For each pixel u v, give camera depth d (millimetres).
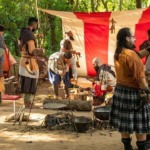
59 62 8773
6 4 17453
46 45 19703
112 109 4715
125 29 4543
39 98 9836
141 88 4441
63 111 7957
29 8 18203
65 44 8930
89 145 5516
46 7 18078
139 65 4426
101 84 8297
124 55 4461
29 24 7570
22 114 6875
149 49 4734
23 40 7539
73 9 19062
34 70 7668
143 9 10273
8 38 18094
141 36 10992
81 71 11844
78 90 9242
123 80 4566
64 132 6195
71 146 5465
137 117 4562
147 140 5203
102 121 6430
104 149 5336
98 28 11453
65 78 9031
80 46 11711
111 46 11539
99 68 8539
